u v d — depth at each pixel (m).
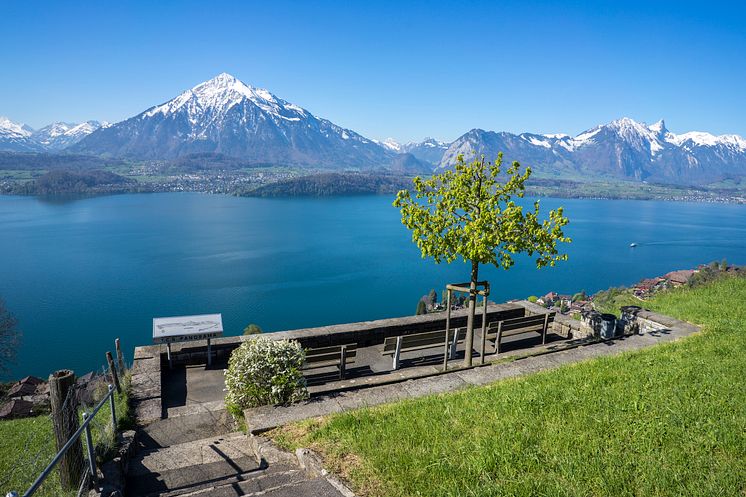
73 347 65.06
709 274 20.41
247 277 104.25
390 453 5.02
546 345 11.95
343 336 11.49
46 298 85.44
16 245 134.12
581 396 6.39
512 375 8.21
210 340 10.76
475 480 4.39
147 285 95.06
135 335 69.12
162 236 155.12
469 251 9.20
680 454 4.68
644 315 11.30
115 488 5.18
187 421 7.98
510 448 4.91
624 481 4.26
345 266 119.25
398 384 7.91
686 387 6.53
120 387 8.81
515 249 9.49
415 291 97.62
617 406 5.94
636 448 4.86
